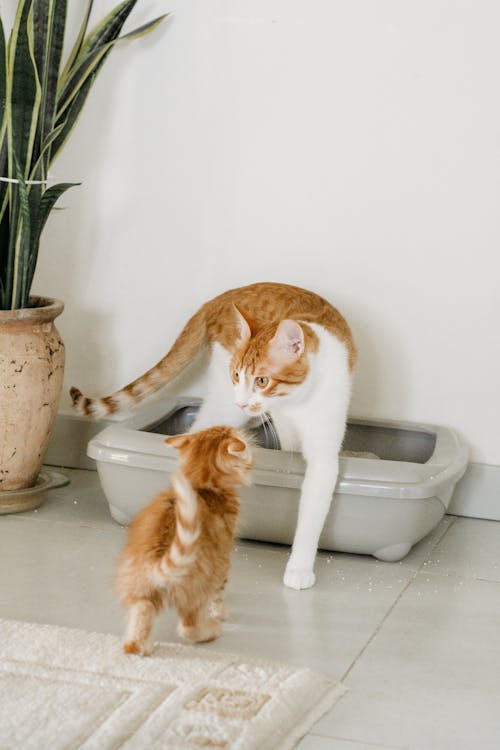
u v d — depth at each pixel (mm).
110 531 2781
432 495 2594
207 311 2891
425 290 3025
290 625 2305
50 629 2150
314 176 3037
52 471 3223
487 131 2914
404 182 2984
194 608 2094
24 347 2803
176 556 1930
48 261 3244
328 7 2947
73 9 3102
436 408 3074
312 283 3094
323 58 2973
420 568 2670
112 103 3123
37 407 2838
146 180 3146
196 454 2158
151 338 3232
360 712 1947
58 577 2473
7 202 2857
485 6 2863
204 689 1926
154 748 1732
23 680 1933
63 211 3207
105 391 3279
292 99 3012
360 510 2602
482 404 3043
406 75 2934
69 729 1773
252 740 1766
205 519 2076
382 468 2594
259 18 2994
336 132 3002
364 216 3025
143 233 3178
